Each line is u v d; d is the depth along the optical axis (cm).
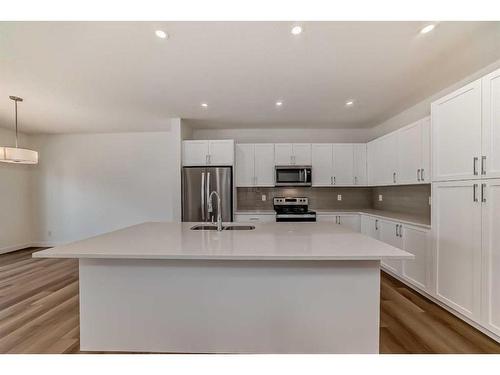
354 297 170
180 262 177
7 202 482
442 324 219
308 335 173
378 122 448
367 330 171
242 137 492
